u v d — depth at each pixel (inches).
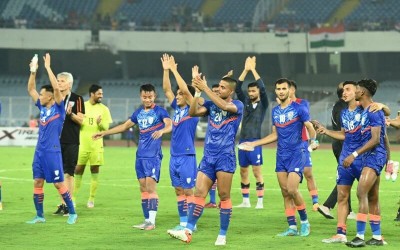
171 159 655.8
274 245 579.2
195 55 3284.9
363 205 567.8
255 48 3048.7
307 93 3031.5
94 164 830.5
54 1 3302.2
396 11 3139.8
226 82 572.4
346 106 731.4
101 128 834.2
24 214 763.4
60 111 682.8
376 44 2925.7
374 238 582.9
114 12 3299.7
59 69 3289.9
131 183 1141.7
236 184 1139.9
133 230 656.4
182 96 649.0
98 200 911.7
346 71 3166.8
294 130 622.2
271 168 1469.0
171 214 773.9
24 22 3100.4
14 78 3196.4
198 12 3253.0
